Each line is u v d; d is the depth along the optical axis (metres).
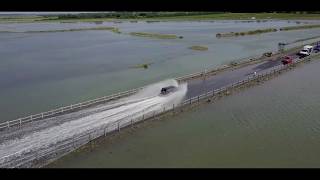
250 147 44.41
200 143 45.22
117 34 175.88
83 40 155.50
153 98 61.53
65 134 46.09
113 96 61.00
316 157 42.03
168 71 89.75
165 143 44.91
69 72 91.25
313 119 53.59
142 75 86.06
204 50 121.31
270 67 86.50
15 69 95.88
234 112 56.41
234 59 102.75
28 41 153.00
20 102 65.81
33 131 46.78
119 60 106.69
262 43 136.75
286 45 124.69
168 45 135.88
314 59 97.25
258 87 70.44
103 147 43.38
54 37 167.00
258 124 51.72
